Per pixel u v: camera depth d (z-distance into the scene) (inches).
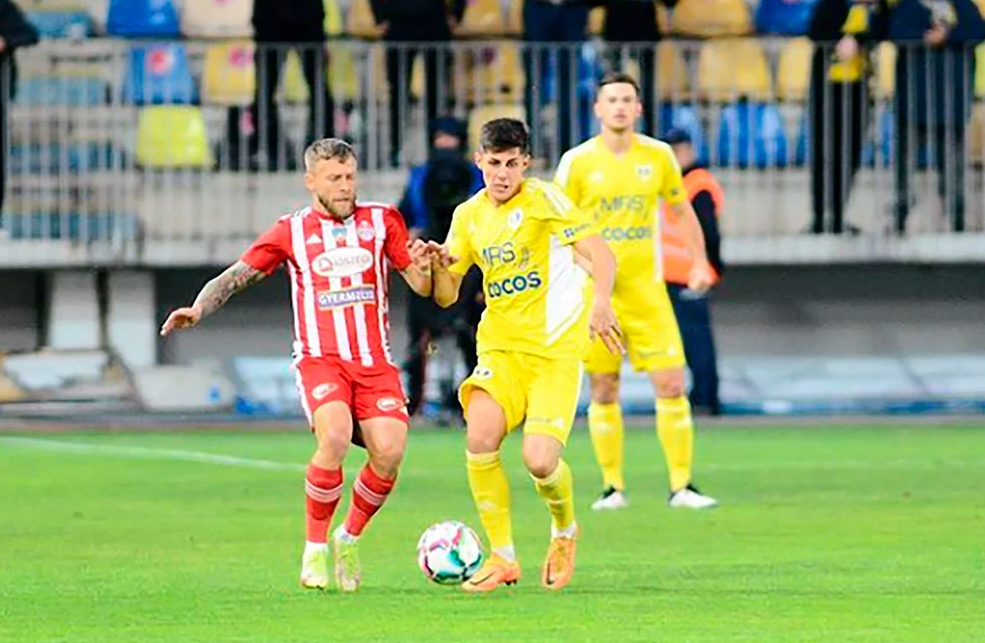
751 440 2206.0
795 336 2672.2
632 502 1625.2
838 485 1743.4
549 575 1114.7
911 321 2682.1
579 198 1588.3
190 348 2596.0
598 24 2608.3
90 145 2556.6
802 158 2613.2
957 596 1083.9
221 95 2566.4
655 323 1576.0
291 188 2566.4
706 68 2596.0
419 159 2541.8
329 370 1107.3
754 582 1144.8
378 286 1116.5
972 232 2596.0
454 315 2354.8
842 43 2559.1
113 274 2559.1
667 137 2235.5
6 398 2488.9
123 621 1007.0
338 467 1099.3
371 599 1077.1
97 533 1418.6
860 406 2600.9
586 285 1546.5
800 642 928.9
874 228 2588.6
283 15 2539.4
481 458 1107.9
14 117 2539.4
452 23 2551.7
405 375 2452.0
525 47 2534.5
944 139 2583.7
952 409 2591.0
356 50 2544.3
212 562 1253.1
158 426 2402.8
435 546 1122.7
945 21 2586.1
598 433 1577.3
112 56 2566.4
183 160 2568.9
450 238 1151.0
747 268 2664.9
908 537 1369.3
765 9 2610.7
